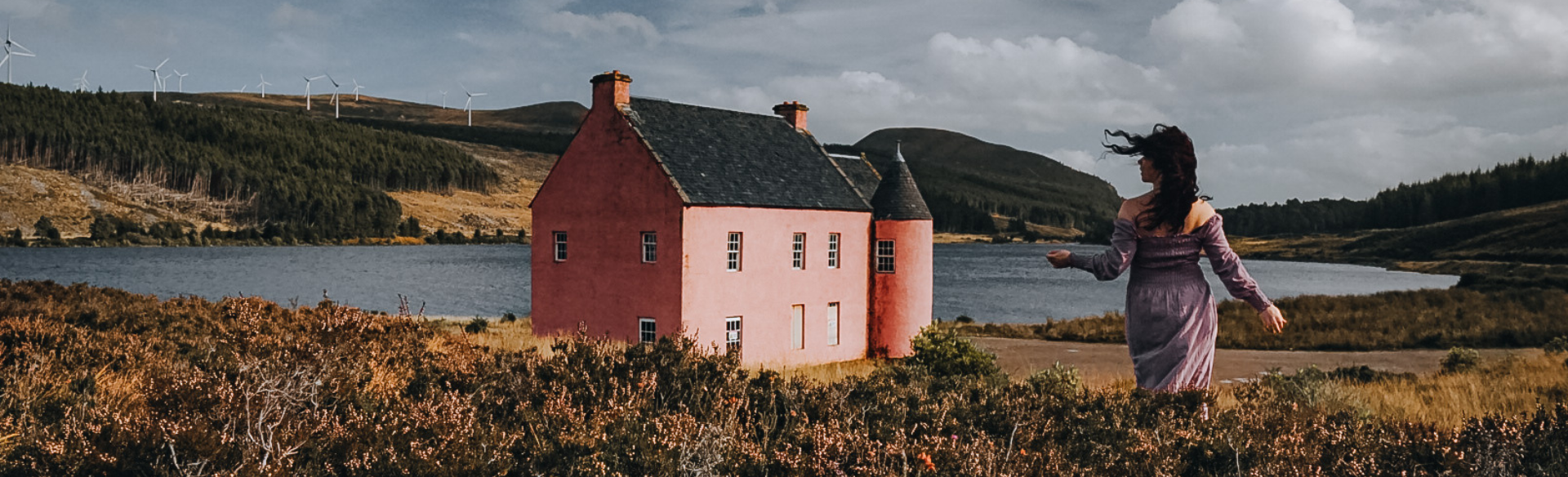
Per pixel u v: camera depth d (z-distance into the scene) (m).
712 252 30.28
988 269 163.75
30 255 175.38
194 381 6.55
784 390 8.27
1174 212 4.99
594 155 32.25
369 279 120.00
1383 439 5.74
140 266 141.25
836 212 34.97
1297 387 12.48
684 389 8.53
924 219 36.38
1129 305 5.41
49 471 5.15
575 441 5.93
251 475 5.12
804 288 33.66
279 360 7.74
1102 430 6.44
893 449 5.69
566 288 33.03
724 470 5.82
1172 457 5.54
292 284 106.94
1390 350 35.91
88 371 9.05
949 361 21.91
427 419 6.40
